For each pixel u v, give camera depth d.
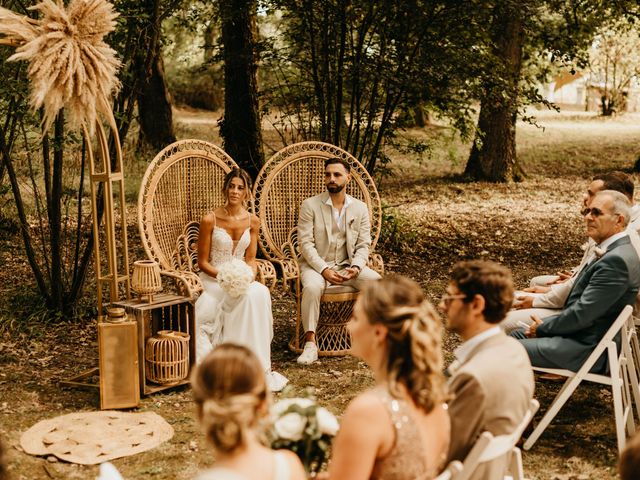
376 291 2.19
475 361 2.47
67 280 6.34
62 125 5.92
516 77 8.70
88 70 4.24
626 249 4.03
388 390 2.11
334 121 8.63
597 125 24.77
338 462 2.07
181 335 4.83
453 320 2.58
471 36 8.22
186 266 5.44
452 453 2.38
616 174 5.03
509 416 2.43
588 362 3.94
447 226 10.31
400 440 2.07
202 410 1.91
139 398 4.59
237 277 4.85
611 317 4.05
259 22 9.73
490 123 14.02
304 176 6.01
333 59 8.22
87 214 9.02
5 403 4.54
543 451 4.05
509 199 12.53
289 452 2.08
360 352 2.22
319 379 5.12
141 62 6.77
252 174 9.16
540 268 8.48
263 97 8.96
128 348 4.45
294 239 5.94
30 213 8.73
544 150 18.48
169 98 13.21
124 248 4.80
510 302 2.54
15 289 6.58
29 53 3.92
